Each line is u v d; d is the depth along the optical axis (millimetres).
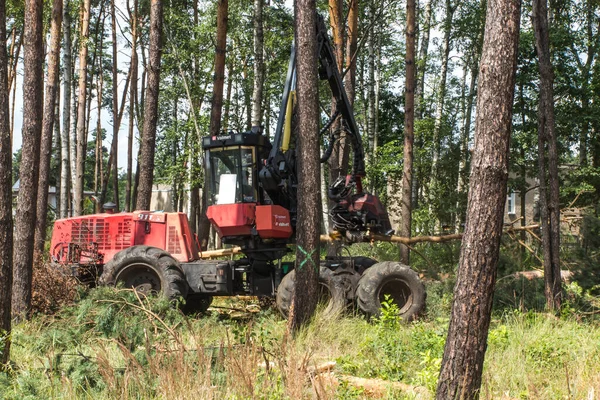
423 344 7770
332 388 5672
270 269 12273
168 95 28109
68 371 6676
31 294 10219
